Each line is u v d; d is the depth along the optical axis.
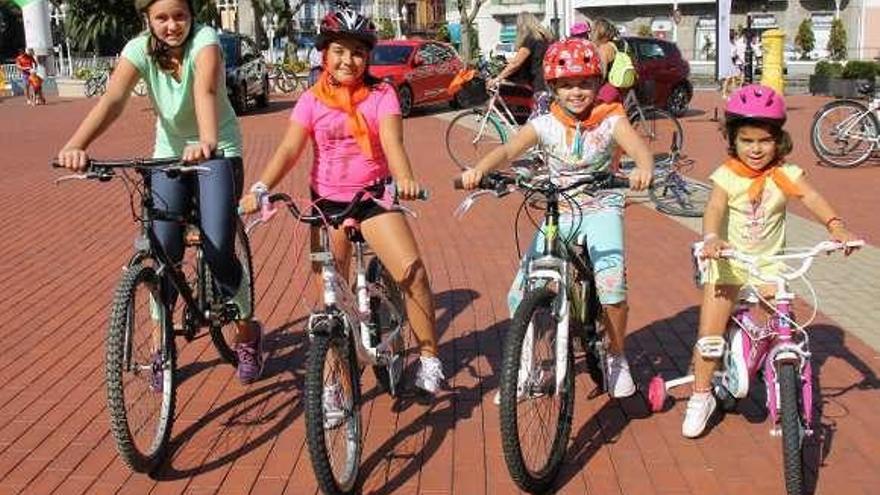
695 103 23.39
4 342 5.88
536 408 3.90
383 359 4.52
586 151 4.34
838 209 9.62
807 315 6.10
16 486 4.02
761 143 3.98
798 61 41.69
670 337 5.77
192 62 4.38
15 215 10.16
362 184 4.29
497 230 8.90
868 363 5.27
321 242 4.24
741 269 4.09
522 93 13.50
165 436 4.18
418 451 4.31
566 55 4.21
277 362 5.44
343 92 4.24
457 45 52.09
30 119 23.33
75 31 43.97
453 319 6.20
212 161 4.45
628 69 9.33
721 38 22.31
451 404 4.82
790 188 4.02
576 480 4.05
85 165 3.85
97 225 9.57
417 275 4.38
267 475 4.10
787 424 3.65
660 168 9.77
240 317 4.82
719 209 4.06
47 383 5.19
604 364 4.65
